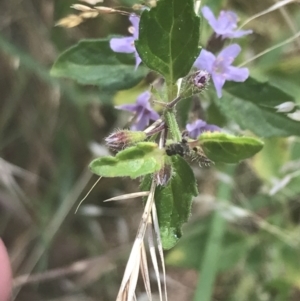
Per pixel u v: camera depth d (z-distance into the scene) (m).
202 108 0.14
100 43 0.14
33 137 0.26
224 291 0.24
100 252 0.26
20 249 0.25
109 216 0.27
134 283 0.10
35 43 0.24
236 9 0.23
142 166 0.10
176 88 0.11
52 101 0.25
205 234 0.22
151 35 0.10
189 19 0.10
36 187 0.26
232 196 0.24
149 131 0.11
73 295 0.26
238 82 0.14
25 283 0.25
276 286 0.22
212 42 0.13
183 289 0.25
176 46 0.11
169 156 0.10
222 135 0.10
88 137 0.25
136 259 0.10
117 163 0.09
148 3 0.11
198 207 0.24
